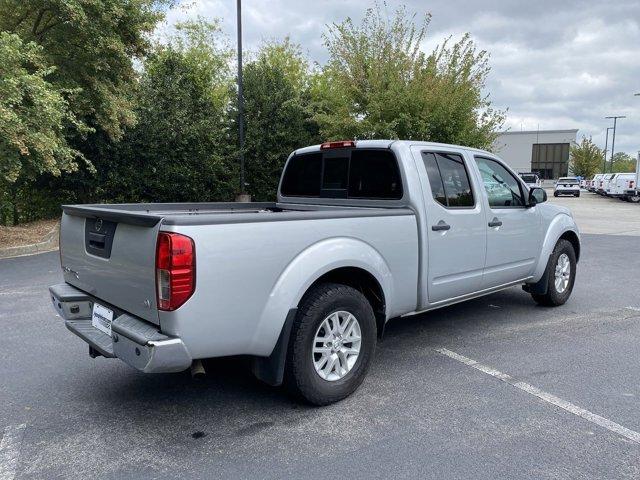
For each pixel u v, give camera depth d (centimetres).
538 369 439
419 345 502
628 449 310
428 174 453
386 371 436
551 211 614
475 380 416
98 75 1402
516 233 548
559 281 639
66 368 445
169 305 289
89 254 369
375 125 1541
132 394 392
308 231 347
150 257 298
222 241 303
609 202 3534
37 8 1283
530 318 597
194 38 2795
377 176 462
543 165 7731
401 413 358
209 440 323
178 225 289
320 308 353
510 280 557
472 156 507
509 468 290
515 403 373
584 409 363
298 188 558
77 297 384
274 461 298
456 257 471
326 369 368
